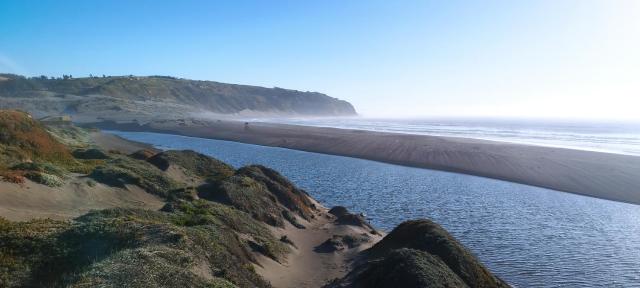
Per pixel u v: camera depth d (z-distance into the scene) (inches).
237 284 630.5
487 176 2297.0
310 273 910.4
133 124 4886.8
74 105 5885.8
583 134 5329.7
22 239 606.2
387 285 693.3
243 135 4121.6
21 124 1413.6
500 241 1235.2
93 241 640.4
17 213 770.8
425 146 3243.1
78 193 1007.0
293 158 2859.3
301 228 1248.8
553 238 1275.8
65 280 521.0
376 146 3309.5
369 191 1892.2
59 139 2167.8
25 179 930.1
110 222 708.0
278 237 1099.9
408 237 956.0
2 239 597.3
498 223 1423.5
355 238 1142.3
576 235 1312.7
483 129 6200.8
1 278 525.0
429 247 875.4
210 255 683.4
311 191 1870.1
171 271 544.7
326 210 1530.5
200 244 701.3
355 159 2871.6
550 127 7175.2
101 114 5689.0
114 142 3088.1
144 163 1462.8
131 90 7623.0
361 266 857.5
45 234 634.2
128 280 498.9
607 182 2090.3
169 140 3814.0
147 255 572.4
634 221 1493.6
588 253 1152.2
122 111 5949.8
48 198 914.7
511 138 4466.0
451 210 1585.9
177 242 654.5
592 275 1007.0
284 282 835.4
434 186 2026.3
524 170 2383.1
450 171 2437.3
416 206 1637.6
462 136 4630.9
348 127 6077.8
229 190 1240.8
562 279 983.0
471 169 2448.3
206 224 877.2
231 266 698.8
